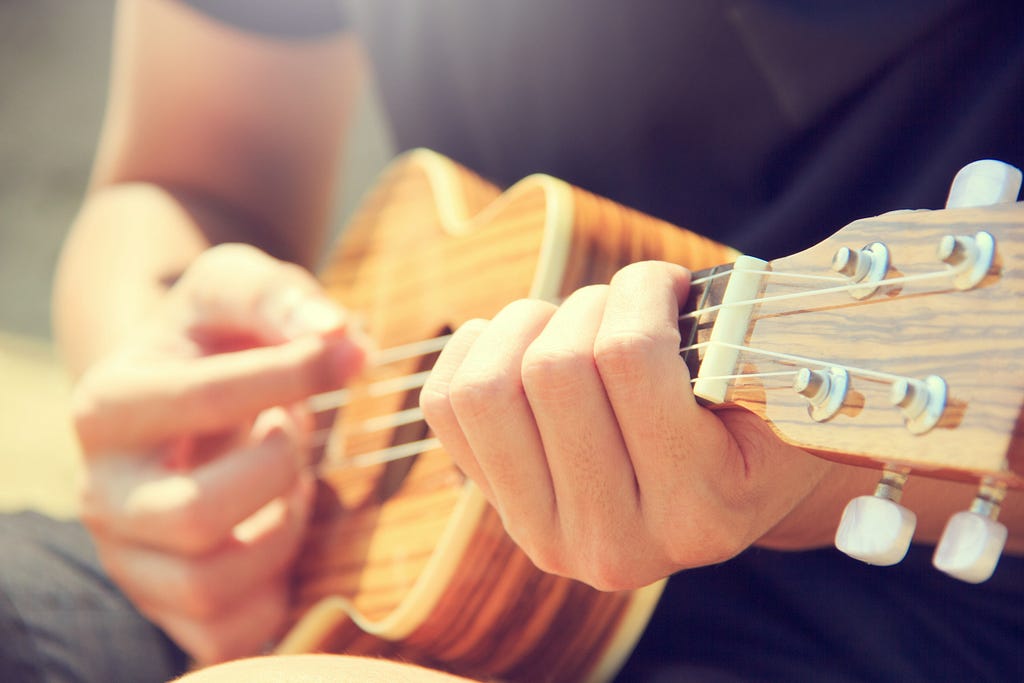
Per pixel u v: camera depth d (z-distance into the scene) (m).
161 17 0.84
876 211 0.59
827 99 0.60
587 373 0.47
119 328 0.73
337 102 0.89
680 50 0.63
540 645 0.60
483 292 0.62
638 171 0.66
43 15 2.55
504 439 0.48
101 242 0.81
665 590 0.59
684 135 0.64
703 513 0.48
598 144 0.67
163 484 0.64
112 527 0.65
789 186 0.62
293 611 0.66
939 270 0.44
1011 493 0.50
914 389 0.43
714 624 0.58
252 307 0.67
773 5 0.60
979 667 0.54
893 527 0.44
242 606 0.65
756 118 0.62
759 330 0.48
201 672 0.48
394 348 0.67
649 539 0.49
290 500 0.66
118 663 0.65
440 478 0.62
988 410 0.43
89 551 0.68
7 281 1.91
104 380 0.65
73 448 1.47
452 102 0.74
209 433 0.66
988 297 0.43
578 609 0.59
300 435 0.67
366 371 0.67
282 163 0.87
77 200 2.12
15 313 1.83
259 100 0.85
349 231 0.72
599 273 0.59
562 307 0.48
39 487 1.38
